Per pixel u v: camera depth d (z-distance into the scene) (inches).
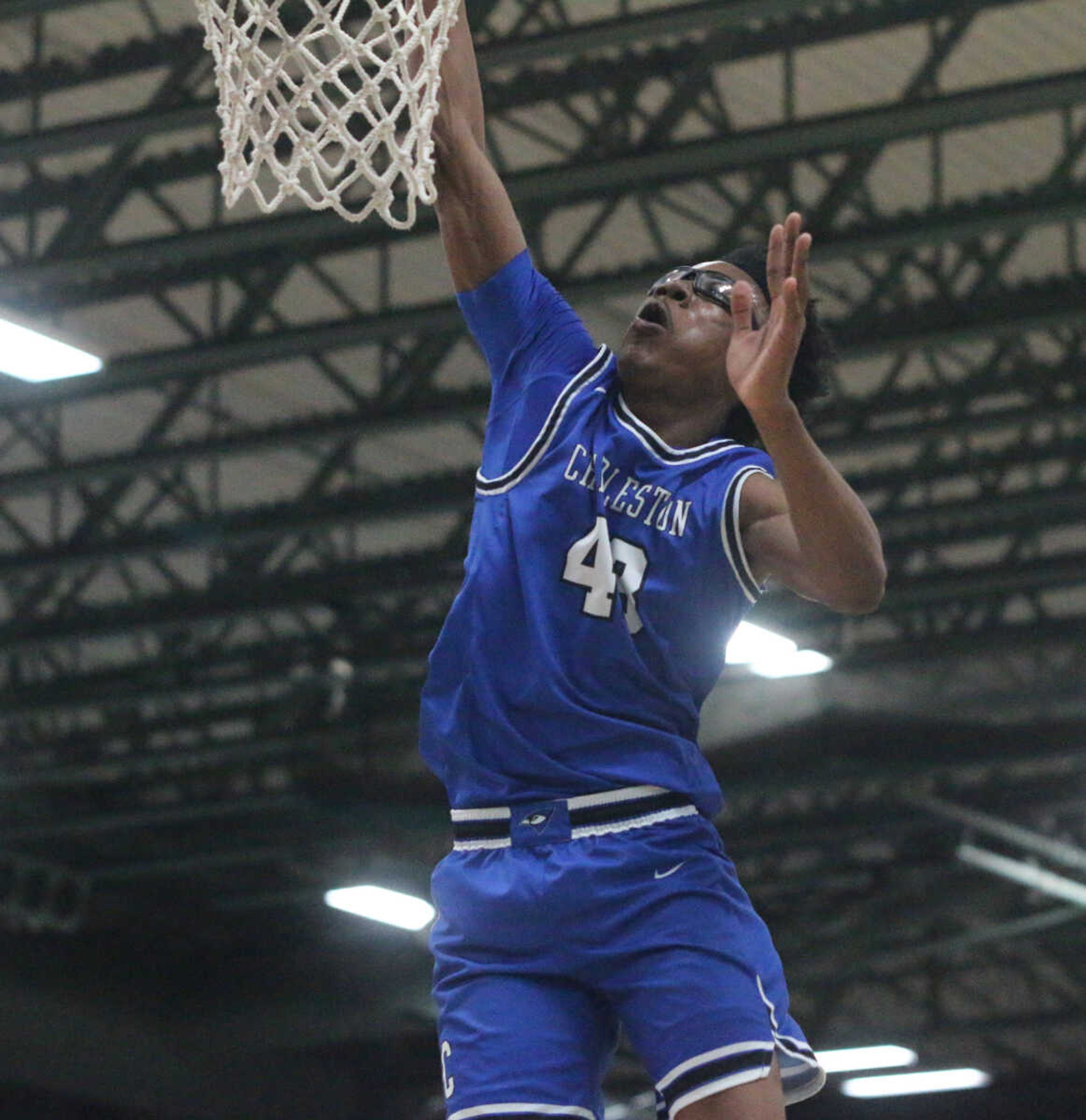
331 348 737.6
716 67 657.6
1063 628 943.7
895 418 914.7
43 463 951.0
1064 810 1181.1
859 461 992.2
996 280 744.3
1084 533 1043.9
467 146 230.4
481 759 210.8
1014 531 936.3
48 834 1158.3
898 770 1085.8
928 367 907.4
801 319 191.0
